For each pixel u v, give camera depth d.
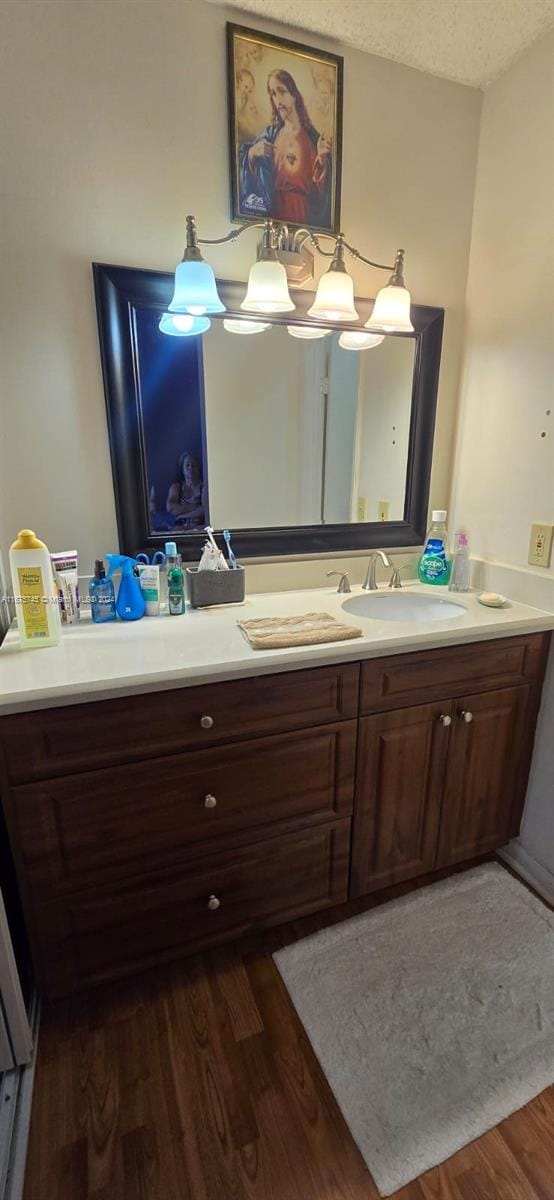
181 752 1.15
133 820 1.16
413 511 1.82
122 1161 0.98
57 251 1.27
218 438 1.51
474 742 1.50
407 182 1.54
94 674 1.05
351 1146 1.00
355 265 1.54
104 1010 1.25
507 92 1.48
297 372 1.56
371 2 1.26
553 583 1.50
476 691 1.46
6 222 1.22
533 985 1.31
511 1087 1.09
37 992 1.25
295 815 1.32
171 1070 1.12
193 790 1.19
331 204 1.46
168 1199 0.93
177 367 1.43
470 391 1.74
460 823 1.58
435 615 1.70
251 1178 0.96
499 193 1.54
